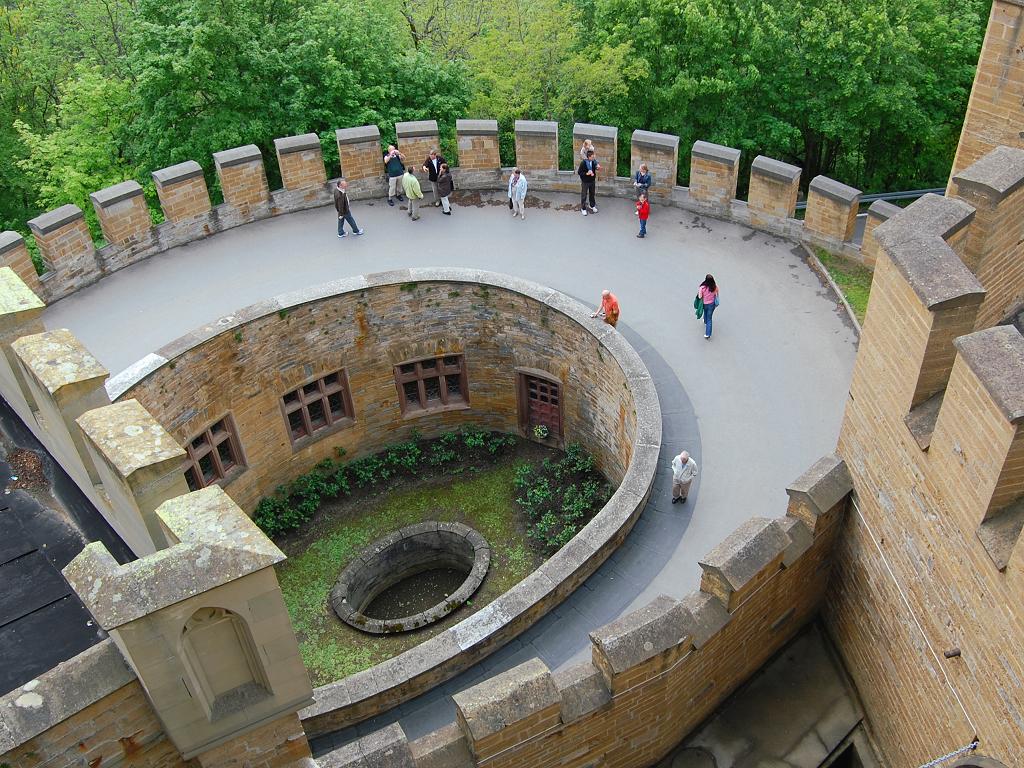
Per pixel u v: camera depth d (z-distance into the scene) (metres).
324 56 28.17
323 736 13.12
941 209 11.20
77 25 39.50
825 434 17.70
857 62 28.73
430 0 37.78
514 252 23.00
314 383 22.17
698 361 19.50
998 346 9.17
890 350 11.45
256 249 23.39
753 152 35.50
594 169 23.30
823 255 22.03
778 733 14.41
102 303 21.66
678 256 22.55
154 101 27.73
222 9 26.50
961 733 10.95
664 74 30.03
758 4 29.61
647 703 12.41
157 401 18.78
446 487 23.33
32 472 10.56
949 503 10.41
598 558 15.28
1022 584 8.98
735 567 12.66
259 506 22.64
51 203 31.73
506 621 13.92
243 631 6.91
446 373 23.22
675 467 16.02
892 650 12.91
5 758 6.60
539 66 31.25
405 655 13.52
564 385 21.62
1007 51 11.72
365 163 24.56
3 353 10.24
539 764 11.94
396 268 22.55
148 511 8.29
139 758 7.34
